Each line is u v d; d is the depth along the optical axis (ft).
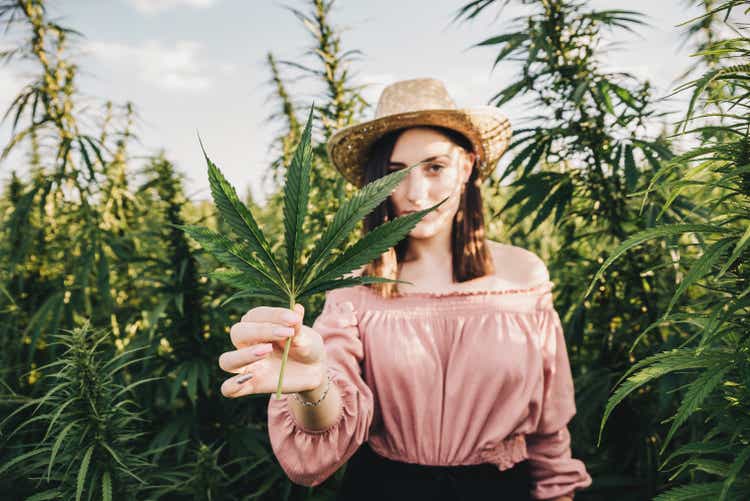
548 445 5.09
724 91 3.83
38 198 8.43
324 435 3.84
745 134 2.66
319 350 3.03
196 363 7.02
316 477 4.01
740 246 2.32
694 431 5.13
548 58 6.20
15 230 7.60
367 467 4.92
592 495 6.33
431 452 4.65
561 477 5.00
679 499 2.76
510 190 8.36
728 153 2.67
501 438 4.60
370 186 1.98
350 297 5.16
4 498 4.97
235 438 7.00
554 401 5.08
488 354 4.69
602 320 6.96
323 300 7.80
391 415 4.72
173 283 7.30
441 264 5.22
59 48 7.96
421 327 4.83
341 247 7.39
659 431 6.21
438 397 4.66
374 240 1.94
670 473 5.91
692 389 2.64
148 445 6.94
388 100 5.41
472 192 5.31
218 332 7.57
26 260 7.99
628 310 6.64
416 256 5.26
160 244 8.34
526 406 4.68
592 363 7.36
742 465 2.56
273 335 2.62
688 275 2.55
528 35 6.42
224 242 1.94
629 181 5.80
